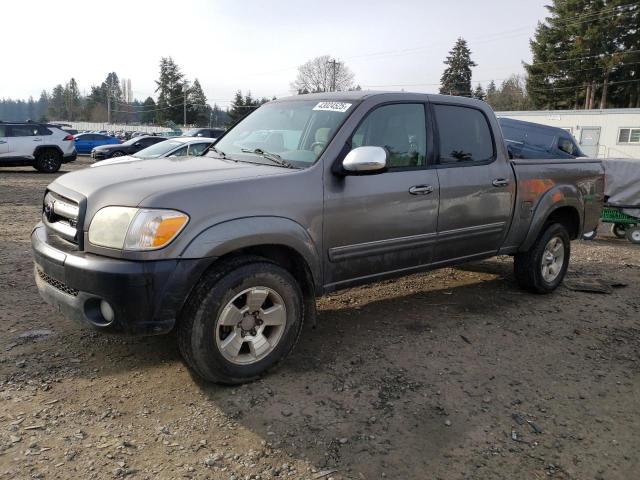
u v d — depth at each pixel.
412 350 4.15
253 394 3.37
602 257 7.93
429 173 4.34
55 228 3.42
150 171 3.58
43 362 3.66
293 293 3.57
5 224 8.55
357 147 3.88
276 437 2.95
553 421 3.28
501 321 4.87
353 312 4.93
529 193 5.19
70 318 3.23
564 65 53.09
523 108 69.38
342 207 3.78
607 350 4.36
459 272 6.48
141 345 3.99
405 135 4.28
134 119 123.81
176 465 2.69
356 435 3.01
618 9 49.53
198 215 3.13
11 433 2.86
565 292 5.85
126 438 2.88
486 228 4.84
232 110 84.56
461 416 3.26
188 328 3.20
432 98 4.55
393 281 5.96
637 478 2.80
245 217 3.30
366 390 3.50
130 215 3.03
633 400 3.58
